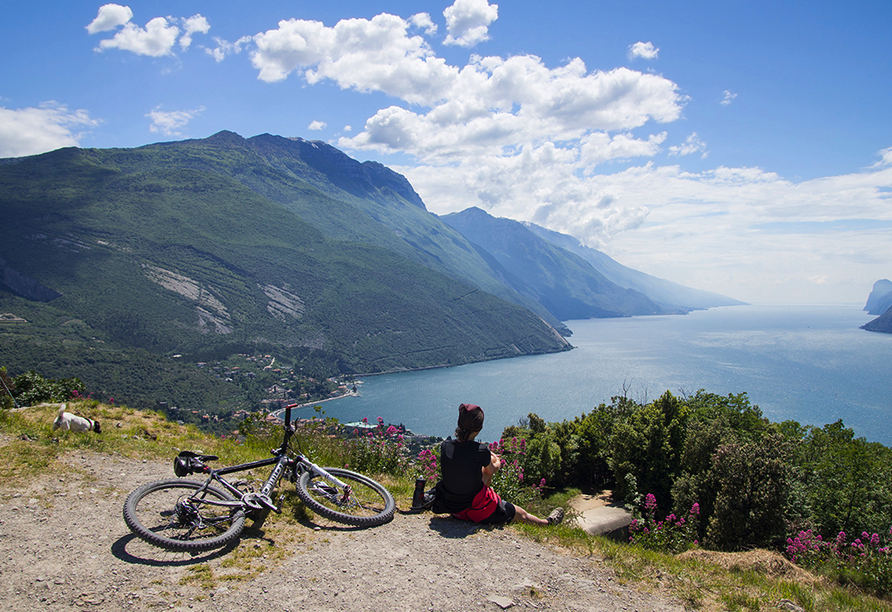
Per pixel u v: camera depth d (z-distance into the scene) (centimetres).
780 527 1195
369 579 425
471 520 585
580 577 477
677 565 558
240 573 416
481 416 587
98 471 649
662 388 19275
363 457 934
